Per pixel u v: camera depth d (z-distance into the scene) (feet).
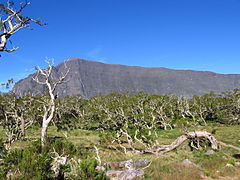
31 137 113.50
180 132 145.28
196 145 85.71
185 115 243.19
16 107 89.40
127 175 41.50
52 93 79.46
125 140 115.65
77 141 108.47
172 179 39.78
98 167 44.09
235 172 44.75
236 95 240.32
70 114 263.90
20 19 46.32
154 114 199.41
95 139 119.85
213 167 49.85
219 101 247.09
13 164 33.78
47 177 30.40
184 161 54.75
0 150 47.11
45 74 80.18
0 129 155.12
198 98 256.11
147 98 247.70
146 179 40.68
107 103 262.88
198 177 41.78
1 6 45.11
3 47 44.06
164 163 55.52
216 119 234.99
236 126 181.27
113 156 68.59
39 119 115.55
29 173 30.83
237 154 67.41
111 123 177.99
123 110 203.82
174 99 269.44
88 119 222.89
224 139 102.83
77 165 35.19
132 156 70.64
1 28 44.73
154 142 85.87
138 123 173.17
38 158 31.73
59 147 51.49
